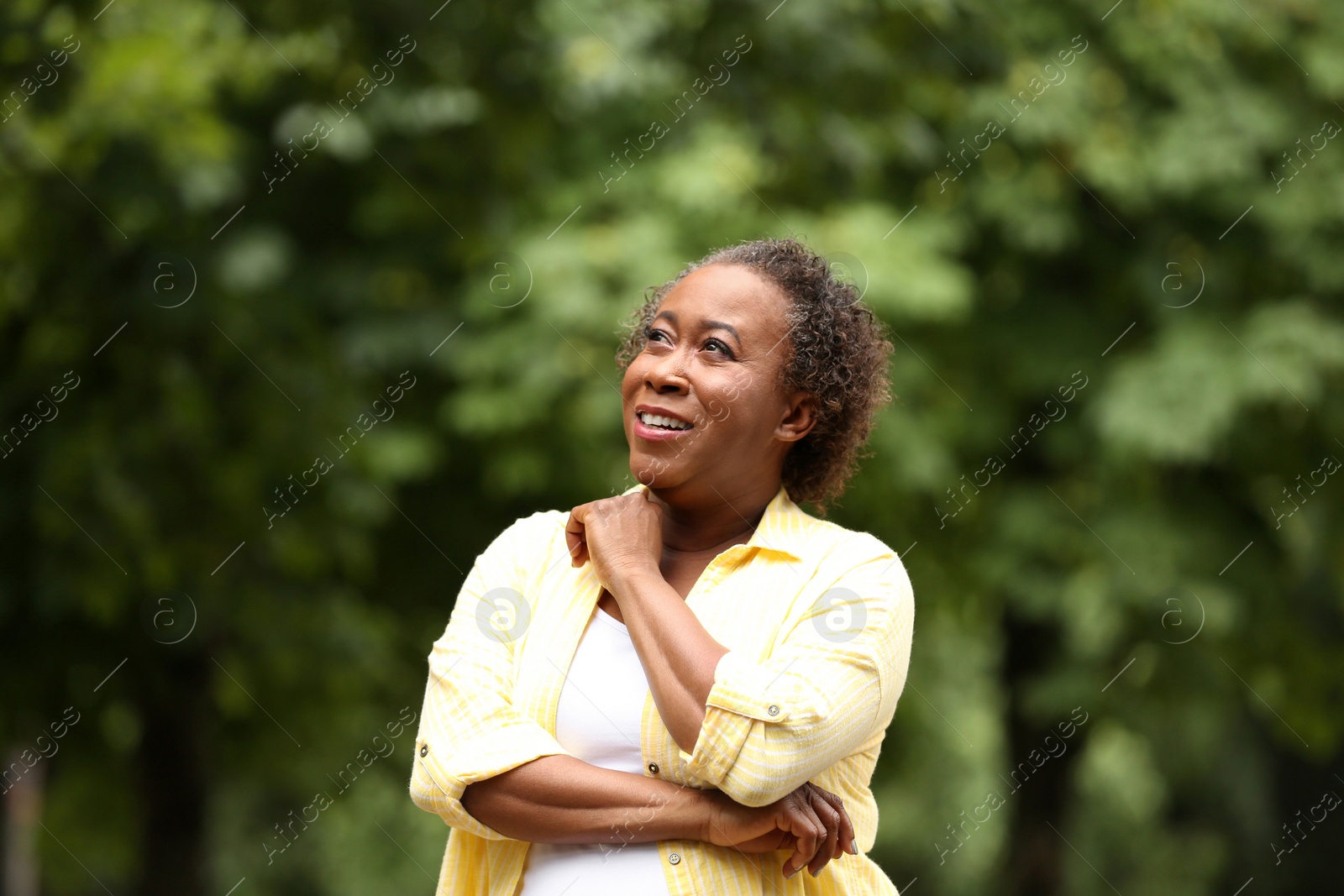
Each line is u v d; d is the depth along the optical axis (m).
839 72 11.66
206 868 13.40
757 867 3.62
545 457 13.07
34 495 11.34
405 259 12.95
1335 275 15.10
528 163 12.68
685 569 3.91
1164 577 14.97
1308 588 17.64
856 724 3.62
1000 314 15.80
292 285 12.78
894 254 13.30
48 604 11.30
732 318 3.82
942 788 22.50
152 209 10.98
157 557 11.35
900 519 14.73
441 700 3.77
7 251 11.22
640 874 3.55
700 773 3.50
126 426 11.45
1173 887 25.61
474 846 3.85
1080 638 16.03
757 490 3.95
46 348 11.42
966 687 21.30
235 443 12.09
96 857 14.35
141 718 12.98
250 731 13.15
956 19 12.34
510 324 12.81
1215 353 14.80
